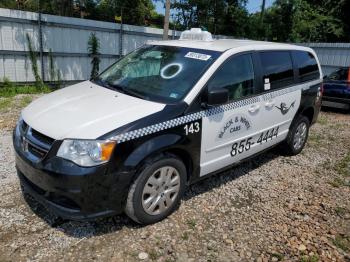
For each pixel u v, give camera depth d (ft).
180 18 59.67
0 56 30.55
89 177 9.50
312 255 10.62
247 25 59.52
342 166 18.11
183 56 13.42
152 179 10.91
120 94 12.19
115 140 9.78
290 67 16.85
